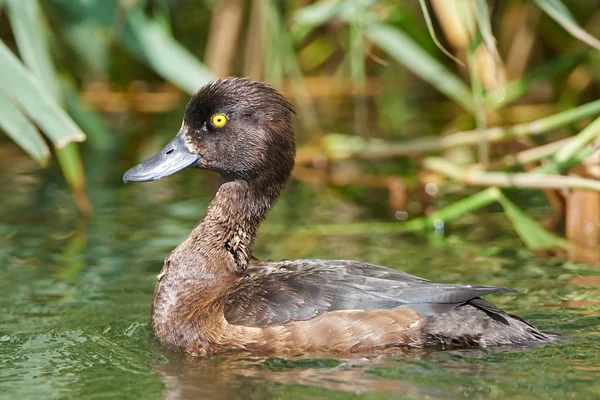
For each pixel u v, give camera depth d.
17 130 11.74
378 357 9.05
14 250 13.24
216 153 10.64
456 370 8.65
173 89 21.48
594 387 8.20
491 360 8.85
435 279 11.80
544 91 21.39
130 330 10.38
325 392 8.29
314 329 9.32
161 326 10.02
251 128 10.56
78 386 8.70
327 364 8.97
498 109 17.03
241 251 10.56
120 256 12.98
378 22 15.80
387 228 14.24
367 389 8.31
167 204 15.55
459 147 18.22
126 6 14.75
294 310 9.47
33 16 13.08
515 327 9.30
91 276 12.21
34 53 13.13
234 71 20.00
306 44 20.73
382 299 9.39
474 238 13.72
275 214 15.08
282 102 10.73
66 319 10.70
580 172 13.73
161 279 10.30
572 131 18.12
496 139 15.24
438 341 9.18
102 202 15.65
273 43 16.34
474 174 14.21
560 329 9.88
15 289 11.70
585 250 13.04
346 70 21.36
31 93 11.69
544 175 13.51
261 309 9.55
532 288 11.40
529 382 8.34
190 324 9.81
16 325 10.49
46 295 11.50
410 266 12.38
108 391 8.55
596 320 10.16
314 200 15.85
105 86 20.83
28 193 16.17
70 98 17.58
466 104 16.00
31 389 8.65
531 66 20.50
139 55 14.82
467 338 9.16
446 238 13.73
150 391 8.53
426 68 15.93
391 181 15.85
